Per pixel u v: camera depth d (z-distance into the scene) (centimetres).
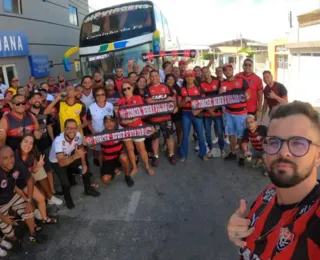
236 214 139
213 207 425
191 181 512
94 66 902
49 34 1328
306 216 115
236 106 557
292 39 1464
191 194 467
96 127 537
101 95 528
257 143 521
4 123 427
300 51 1349
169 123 578
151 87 559
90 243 361
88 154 689
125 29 893
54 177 572
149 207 436
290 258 114
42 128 537
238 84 553
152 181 522
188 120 582
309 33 1333
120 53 885
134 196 472
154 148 577
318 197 116
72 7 1666
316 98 1229
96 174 568
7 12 993
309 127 117
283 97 590
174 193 473
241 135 567
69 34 1577
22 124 438
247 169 545
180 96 574
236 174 527
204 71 576
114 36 893
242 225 133
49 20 1334
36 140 499
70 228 395
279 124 122
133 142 576
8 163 334
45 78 1234
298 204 120
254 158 586
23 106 435
